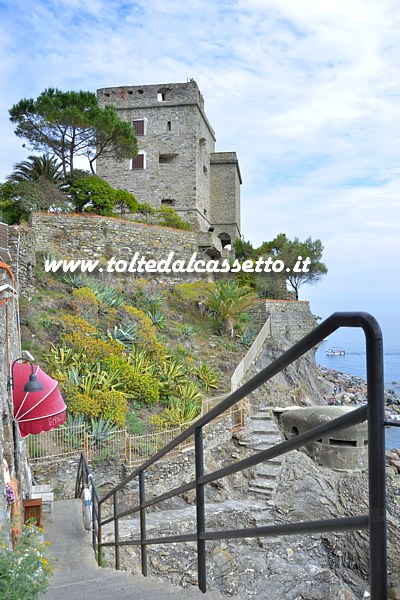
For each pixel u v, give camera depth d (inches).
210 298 1052.5
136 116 1562.5
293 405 960.9
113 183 1550.2
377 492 55.4
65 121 1164.5
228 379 888.3
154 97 1558.8
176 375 804.0
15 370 399.9
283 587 533.0
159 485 621.0
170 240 1163.3
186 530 549.6
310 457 762.8
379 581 55.1
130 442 604.1
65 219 1004.6
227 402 105.3
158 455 173.2
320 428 69.7
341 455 724.0
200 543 140.2
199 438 133.1
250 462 96.1
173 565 518.9
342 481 697.0
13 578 138.9
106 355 761.0
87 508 419.5
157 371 799.7
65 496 556.4
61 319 795.4
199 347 963.3
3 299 298.0
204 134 1665.8
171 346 909.8
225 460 724.7
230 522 597.9
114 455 596.4
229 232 1747.0
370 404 56.1
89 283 936.9
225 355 959.0
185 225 1364.4
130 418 674.2
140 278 1078.4
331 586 532.1
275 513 636.7
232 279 1299.2
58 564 338.3
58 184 1171.9
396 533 555.5
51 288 881.5
